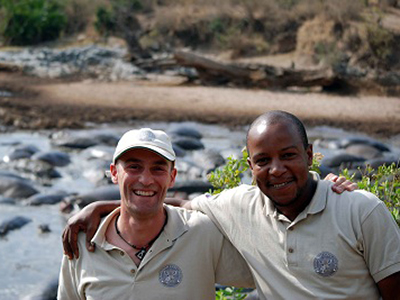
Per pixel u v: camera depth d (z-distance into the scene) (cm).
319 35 2169
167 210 341
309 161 321
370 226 302
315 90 1911
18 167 1117
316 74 1891
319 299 304
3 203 927
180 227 335
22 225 844
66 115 1551
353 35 2114
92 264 337
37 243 795
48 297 648
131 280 327
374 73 1997
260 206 327
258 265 323
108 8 2609
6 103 1623
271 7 2394
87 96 1753
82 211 351
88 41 2477
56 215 892
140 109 1628
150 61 2108
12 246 782
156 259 330
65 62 2208
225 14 2444
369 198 308
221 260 344
